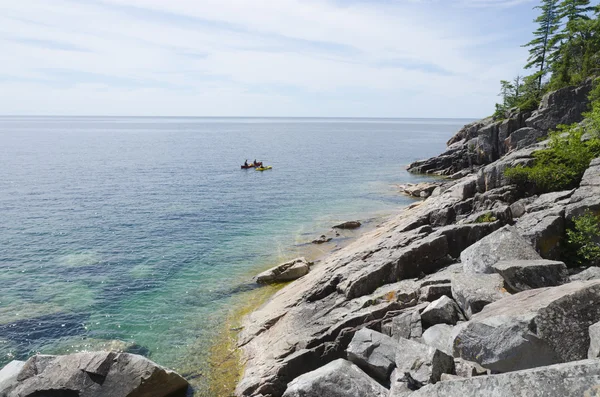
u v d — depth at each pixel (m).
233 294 25.45
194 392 16.09
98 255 32.69
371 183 66.69
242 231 39.06
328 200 53.19
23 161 91.75
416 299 16.97
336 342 16.14
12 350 19.81
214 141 168.50
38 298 25.16
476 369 10.10
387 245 23.92
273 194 57.16
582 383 4.76
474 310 13.25
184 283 27.23
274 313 21.05
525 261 13.86
